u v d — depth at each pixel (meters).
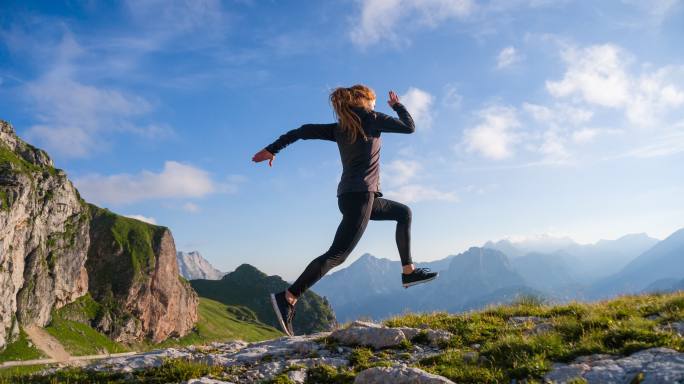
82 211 172.75
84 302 167.25
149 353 8.92
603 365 5.68
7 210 130.00
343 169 4.67
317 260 4.43
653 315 8.51
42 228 149.88
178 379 7.32
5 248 129.38
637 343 6.28
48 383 7.28
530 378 5.84
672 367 5.07
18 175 139.00
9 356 121.19
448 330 9.09
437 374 6.48
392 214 5.04
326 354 8.10
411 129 4.62
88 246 172.62
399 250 5.15
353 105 4.59
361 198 4.48
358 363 7.52
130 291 181.25
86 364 8.23
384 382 5.96
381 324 10.41
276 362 7.77
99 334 162.00
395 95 4.86
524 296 12.07
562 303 11.77
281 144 4.82
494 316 10.32
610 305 10.33
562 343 7.07
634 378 5.01
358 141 4.55
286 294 4.45
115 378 7.46
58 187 158.88
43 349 132.50
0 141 150.25
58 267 155.50
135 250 192.00
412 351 8.03
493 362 6.76
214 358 8.15
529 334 7.93
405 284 5.18
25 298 137.88
